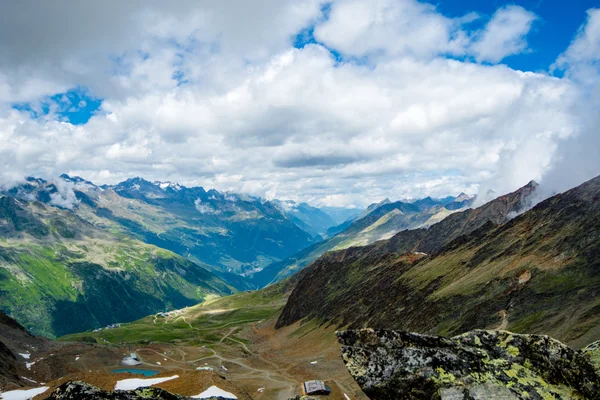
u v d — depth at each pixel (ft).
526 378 43.09
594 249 351.87
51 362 449.48
